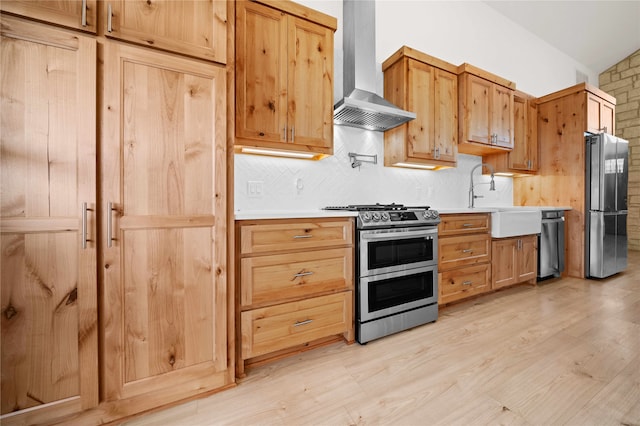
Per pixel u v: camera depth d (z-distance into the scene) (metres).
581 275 3.17
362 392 1.29
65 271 1.01
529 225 2.71
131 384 1.14
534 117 3.43
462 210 2.29
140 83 1.14
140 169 1.14
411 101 2.34
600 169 3.06
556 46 4.23
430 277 2.06
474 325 2.00
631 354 1.58
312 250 1.62
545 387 1.30
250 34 1.64
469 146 2.73
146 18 1.15
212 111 1.29
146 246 1.16
